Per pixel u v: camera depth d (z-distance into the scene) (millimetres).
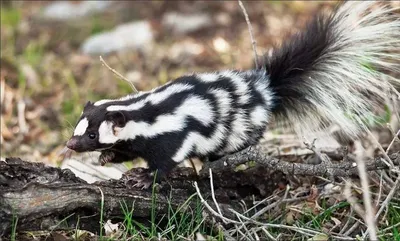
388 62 7434
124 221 6312
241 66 12227
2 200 5676
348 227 6637
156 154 6594
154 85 11891
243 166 7180
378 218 6602
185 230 6426
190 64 12734
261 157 6738
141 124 6566
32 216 5824
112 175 7848
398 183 6484
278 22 13398
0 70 12508
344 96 7277
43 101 11609
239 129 6855
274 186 7270
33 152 9820
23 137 10312
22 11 15609
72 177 6172
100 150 6738
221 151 6871
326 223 6723
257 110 6973
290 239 6508
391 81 7543
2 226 5715
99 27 14672
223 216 6383
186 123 6586
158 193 6539
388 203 6484
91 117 6645
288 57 7371
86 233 6258
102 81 12258
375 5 7953
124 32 14047
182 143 6574
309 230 6297
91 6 15312
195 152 6699
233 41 13312
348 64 7336
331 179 6770
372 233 5148
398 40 7352
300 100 7379
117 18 14914
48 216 5938
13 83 12172
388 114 7754
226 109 6770
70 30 14641
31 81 12180
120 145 6727
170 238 6422
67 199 5969
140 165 8562
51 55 13539
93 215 6211
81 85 12219
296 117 7441
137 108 6625
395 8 7492
